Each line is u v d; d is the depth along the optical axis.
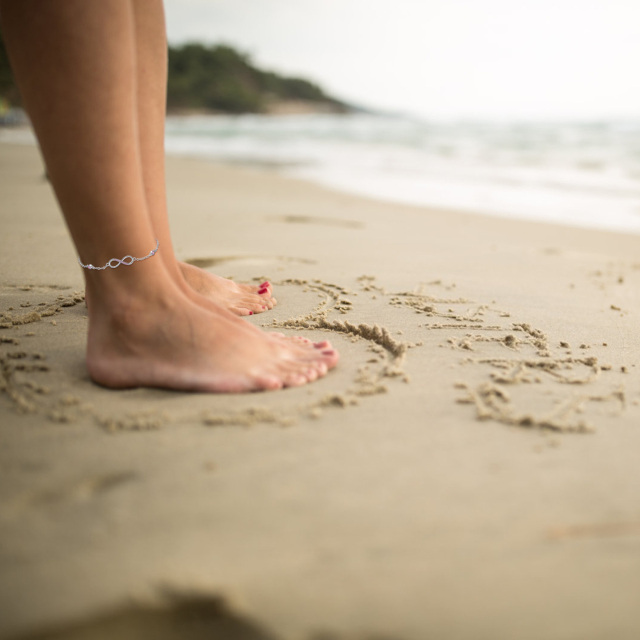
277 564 0.40
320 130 11.78
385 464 0.50
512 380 0.65
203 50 36.00
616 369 0.69
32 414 0.57
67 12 0.55
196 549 0.41
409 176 3.67
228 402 0.60
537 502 0.46
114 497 0.46
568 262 1.35
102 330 0.64
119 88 0.58
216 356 0.63
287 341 0.72
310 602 0.38
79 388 0.63
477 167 4.25
